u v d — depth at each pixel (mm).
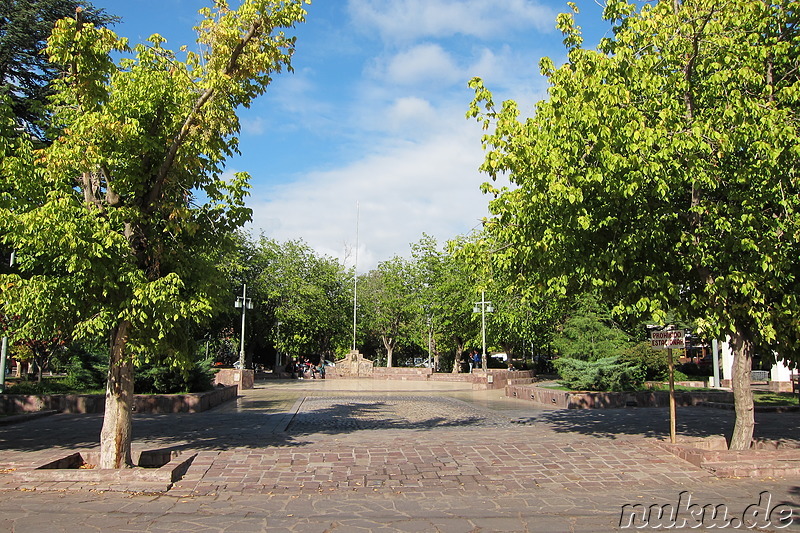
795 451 9773
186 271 9266
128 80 9055
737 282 9102
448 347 42531
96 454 9438
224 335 44406
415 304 41188
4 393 18719
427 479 8359
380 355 59031
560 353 28234
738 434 10211
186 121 9125
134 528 6176
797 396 22672
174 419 15359
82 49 8742
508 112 10281
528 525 6352
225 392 21812
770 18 9383
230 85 9070
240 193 9844
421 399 23094
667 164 8477
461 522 6457
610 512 6883
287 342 43406
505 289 13523
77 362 21031
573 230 9812
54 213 7805
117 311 8570
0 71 17188
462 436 11914
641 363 22844
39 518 6500
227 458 9430
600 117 8820
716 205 9328
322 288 44906
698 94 9609
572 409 18344
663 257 10023
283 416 16156
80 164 8344
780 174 8609
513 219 10844
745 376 10273
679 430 12891
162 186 9484
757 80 8820
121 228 9031
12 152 9891
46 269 8766
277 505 7145
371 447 10336
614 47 10477
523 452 9984
